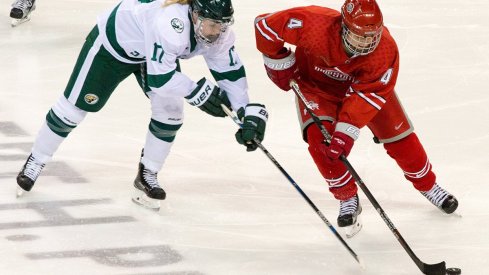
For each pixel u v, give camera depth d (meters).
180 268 14.36
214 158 18.95
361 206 16.80
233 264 14.58
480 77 24.48
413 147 15.99
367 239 15.70
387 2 31.91
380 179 18.25
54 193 16.91
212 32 13.91
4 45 25.81
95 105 15.75
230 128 20.66
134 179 17.69
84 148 19.11
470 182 18.12
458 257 15.12
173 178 17.89
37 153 16.48
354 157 19.34
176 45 13.93
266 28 14.73
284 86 15.61
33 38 26.56
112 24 14.99
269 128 20.83
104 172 17.97
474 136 20.56
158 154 16.34
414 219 16.55
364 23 13.54
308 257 14.94
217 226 15.94
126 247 15.01
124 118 20.95
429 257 15.09
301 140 20.19
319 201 17.12
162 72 14.12
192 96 14.23
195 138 19.98
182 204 16.77
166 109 15.88
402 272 14.54
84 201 16.67
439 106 22.39
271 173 18.36
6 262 14.28
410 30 28.69
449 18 30.09
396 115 15.62
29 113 20.92
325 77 15.10
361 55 14.17
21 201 16.50
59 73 23.69
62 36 26.88
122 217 16.11
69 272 14.06
